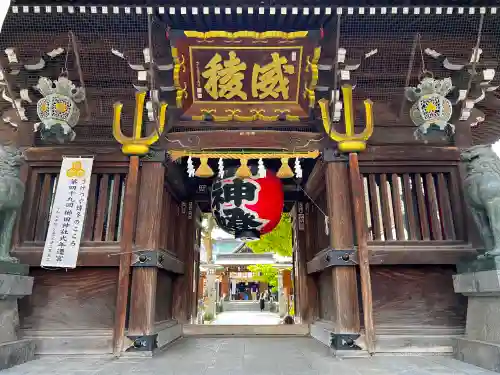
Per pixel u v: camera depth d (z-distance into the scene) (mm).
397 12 5945
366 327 5938
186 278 9383
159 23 6070
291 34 6133
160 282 7438
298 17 5926
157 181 6641
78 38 6359
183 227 9586
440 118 6246
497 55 6703
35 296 6270
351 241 6324
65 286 6348
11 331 5465
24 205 6531
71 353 5859
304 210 10102
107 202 6777
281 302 26875
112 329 6191
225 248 46375
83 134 6945
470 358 5223
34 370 4844
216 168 8961
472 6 5949
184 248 9562
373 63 6785
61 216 6277
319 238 8594
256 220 7656
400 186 6809
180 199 9523
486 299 5316
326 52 6504
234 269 37469
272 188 7812
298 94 6934
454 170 6801
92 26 6176
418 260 6266
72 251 6102
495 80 7012
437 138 6879
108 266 6344
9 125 7570
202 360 5547
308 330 8969
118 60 6648
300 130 7414
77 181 6496
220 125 7250
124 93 6945
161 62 6406
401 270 6500
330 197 6621
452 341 5965
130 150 6613
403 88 6961
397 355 5871
